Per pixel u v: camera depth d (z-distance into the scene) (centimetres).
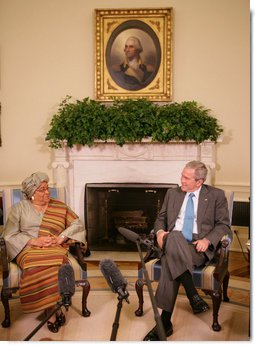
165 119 450
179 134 446
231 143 489
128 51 491
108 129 449
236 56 480
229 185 489
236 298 340
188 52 488
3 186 501
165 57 488
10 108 504
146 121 450
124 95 496
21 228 314
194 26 485
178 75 492
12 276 288
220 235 297
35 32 496
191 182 304
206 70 488
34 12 495
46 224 316
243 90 482
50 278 282
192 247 292
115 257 462
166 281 271
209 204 307
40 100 504
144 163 478
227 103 486
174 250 268
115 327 119
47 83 502
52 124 467
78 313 309
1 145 505
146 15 485
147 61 491
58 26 496
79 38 496
